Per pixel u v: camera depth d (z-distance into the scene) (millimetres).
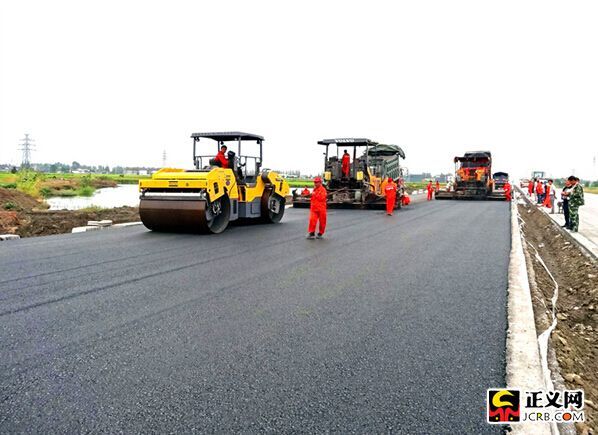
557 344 4855
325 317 5023
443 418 2980
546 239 14961
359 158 23891
